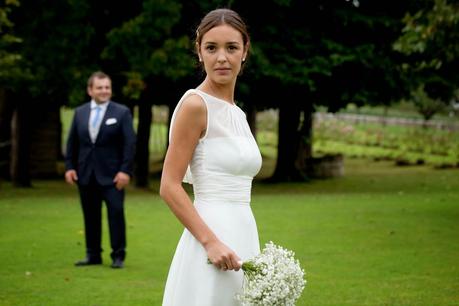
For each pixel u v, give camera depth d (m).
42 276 8.91
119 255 9.46
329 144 39.38
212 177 3.97
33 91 19.17
